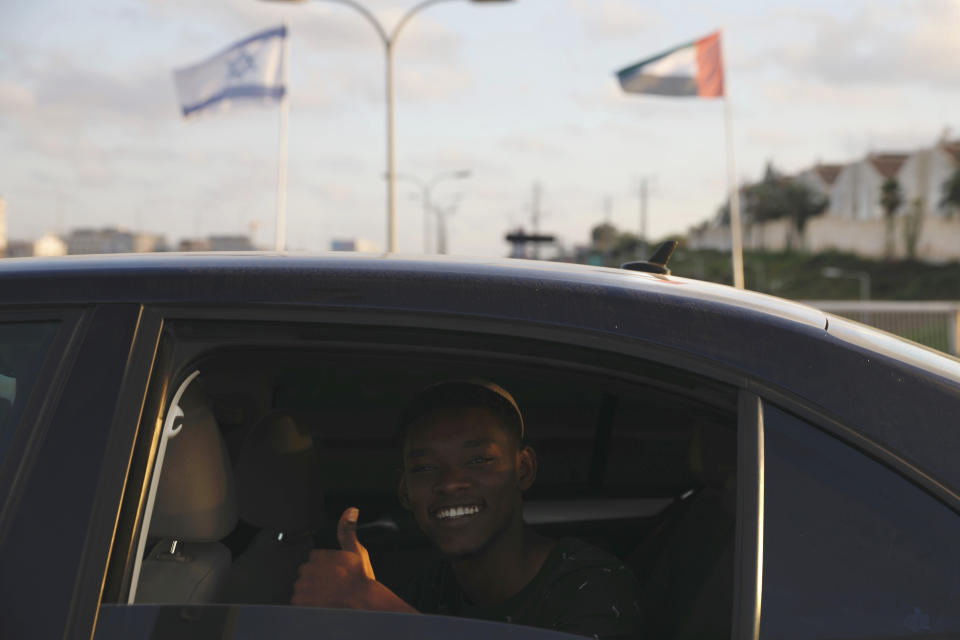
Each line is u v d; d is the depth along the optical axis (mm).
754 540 1240
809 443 1279
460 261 1496
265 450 1996
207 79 26109
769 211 94562
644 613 1619
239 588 1629
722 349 1323
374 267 1403
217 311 1350
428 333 1344
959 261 71562
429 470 1569
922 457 1271
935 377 1334
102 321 1335
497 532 1571
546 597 1588
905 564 1233
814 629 1206
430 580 1864
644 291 1396
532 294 1356
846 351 1332
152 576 1446
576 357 1339
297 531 2033
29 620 1192
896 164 80250
